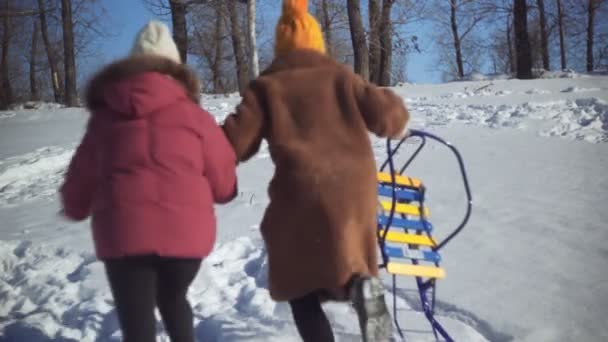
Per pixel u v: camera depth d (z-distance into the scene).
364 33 21.22
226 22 27.25
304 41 3.12
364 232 2.89
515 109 10.84
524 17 23.61
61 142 13.02
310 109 2.91
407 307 3.84
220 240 5.18
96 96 2.73
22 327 3.97
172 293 2.79
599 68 35.22
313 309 2.98
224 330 3.69
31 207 7.87
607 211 5.24
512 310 3.63
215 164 2.74
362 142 2.91
